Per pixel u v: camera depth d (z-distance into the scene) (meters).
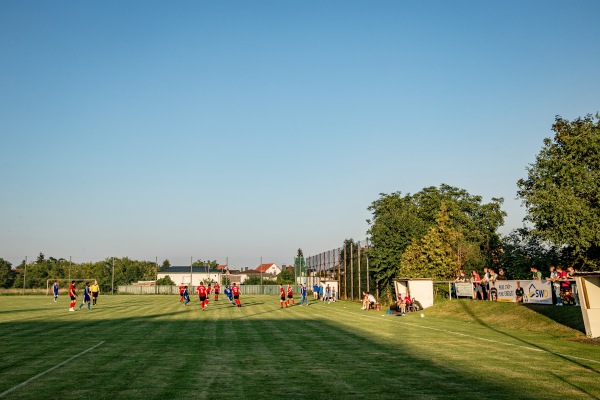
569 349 17.08
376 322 28.08
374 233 50.59
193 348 17.14
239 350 16.73
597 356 15.55
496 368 13.45
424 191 69.62
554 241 37.59
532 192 41.47
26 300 56.50
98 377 12.06
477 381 11.72
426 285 36.66
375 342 19.03
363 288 52.44
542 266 45.59
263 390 10.73
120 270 101.25
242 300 56.16
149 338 19.92
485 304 30.66
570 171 37.91
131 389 10.79
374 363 14.24
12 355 15.49
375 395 10.33
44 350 16.56
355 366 13.73
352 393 10.49
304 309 40.50
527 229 48.59
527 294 27.95
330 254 66.38
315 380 11.80
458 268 47.38
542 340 19.59
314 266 77.31
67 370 12.98
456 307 32.53
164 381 11.62
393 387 11.07
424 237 47.03
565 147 40.78
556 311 24.44
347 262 58.97
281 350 16.80
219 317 31.12
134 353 15.93
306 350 16.83
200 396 10.18
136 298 61.75
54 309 38.97
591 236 35.31
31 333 21.66
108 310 37.66
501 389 10.89
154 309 38.94
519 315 26.11
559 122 44.16
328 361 14.56
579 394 10.43
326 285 52.75
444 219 49.22
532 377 12.19
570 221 36.25
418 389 10.88
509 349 17.12
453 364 14.09
